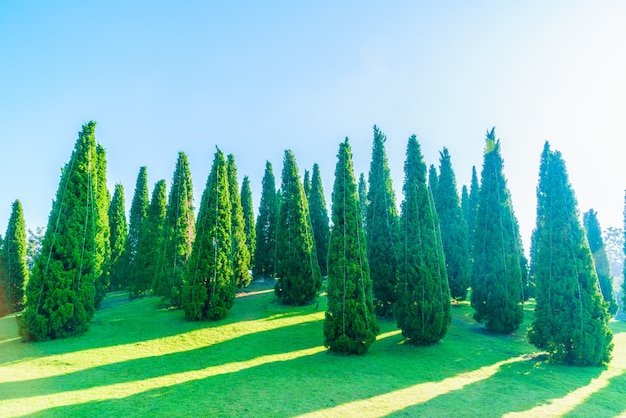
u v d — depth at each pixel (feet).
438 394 38.09
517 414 33.65
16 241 98.32
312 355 50.75
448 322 57.82
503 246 67.92
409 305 57.26
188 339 57.00
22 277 97.40
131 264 111.65
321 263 114.83
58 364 45.80
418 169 64.13
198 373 43.32
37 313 55.16
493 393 38.93
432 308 56.39
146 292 98.32
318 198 119.65
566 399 37.88
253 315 71.15
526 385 41.83
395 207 77.30
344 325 51.90
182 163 89.76
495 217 69.72
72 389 38.11
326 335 52.47
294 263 79.51
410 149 65.62
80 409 33.12
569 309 50.72
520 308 65.67
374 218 76.18
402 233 62.49
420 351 53.72
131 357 49.16
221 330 61.62
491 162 72.84
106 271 83.20
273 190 120.47
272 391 37.65
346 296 53.21
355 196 58.85
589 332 49.29
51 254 58.03
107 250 84.28
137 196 117.50
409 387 39.88
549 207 55.72
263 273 113.80
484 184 72.79
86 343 54.44
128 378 41.63
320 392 37.55
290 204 83.51
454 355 52.26
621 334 71.87
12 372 42.73
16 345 53.42
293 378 41.50
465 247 91.40
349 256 55.42
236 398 35.83
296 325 65.00
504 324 64.85
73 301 57.82
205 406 33.94
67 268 58.80
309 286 78.59
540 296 53.72
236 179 108.88
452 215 93.09
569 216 53.93
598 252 100.48
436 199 97.09
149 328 62.85
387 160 79.92
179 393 37.11
